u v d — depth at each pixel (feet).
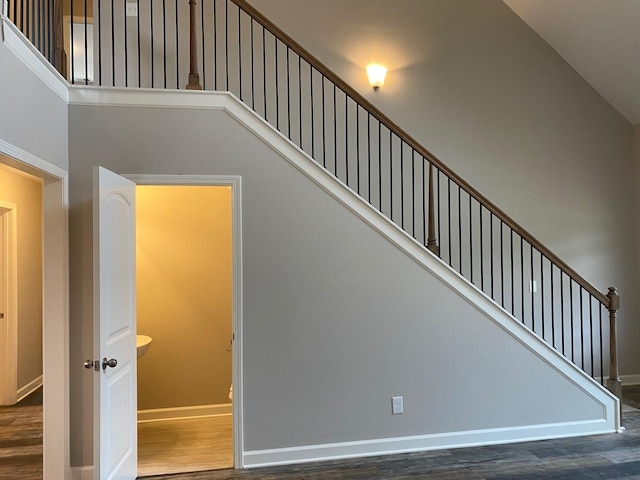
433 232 10.62
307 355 9.51
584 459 9.41
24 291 14.94
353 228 9.75
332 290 9.64
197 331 12.17
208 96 9.23
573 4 13.38
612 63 14.24
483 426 10.21
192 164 9.17
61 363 8.44
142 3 12.72
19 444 10.73
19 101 6.69
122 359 8.13
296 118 13.55
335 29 13.79
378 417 9.76
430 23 14.42
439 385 10.04
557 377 10.62
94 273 7.11
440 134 14.39
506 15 14.90
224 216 12.35
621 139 15.66
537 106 15.06
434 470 8.93
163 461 9.45
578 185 15.29
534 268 14.90
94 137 8.83
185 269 12.16
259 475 8.80
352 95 9.95
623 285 15.46
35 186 15.80
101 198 7.26
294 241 9.52
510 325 10.37
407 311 9.94
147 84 12.75
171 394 12.00
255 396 9.28
